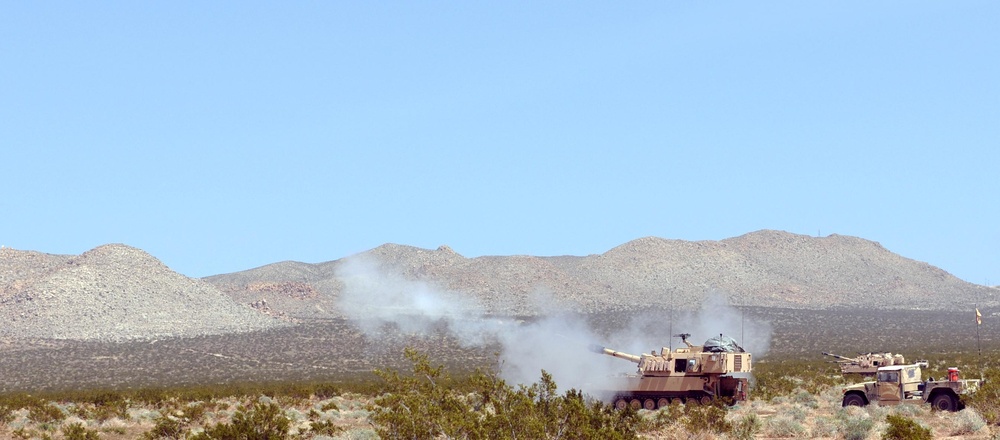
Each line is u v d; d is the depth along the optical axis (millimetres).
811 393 81812
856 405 63375
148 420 70812
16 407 89562
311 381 143125
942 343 189250
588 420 38281
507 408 38469
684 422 51688
